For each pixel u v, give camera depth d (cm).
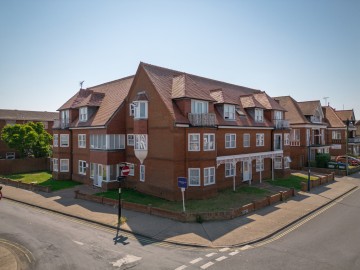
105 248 1312
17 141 3594
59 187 2669
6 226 1623
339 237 1451
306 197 2314
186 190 2139
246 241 1387
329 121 4884
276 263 1156
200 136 2161
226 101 2589
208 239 1411
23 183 2647
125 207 1936
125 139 2602
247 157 2564
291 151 3856
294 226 1631
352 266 1132
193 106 2250
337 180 3141
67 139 3073
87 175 2806
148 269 1107
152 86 2298
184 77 2381
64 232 1523
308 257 1214
